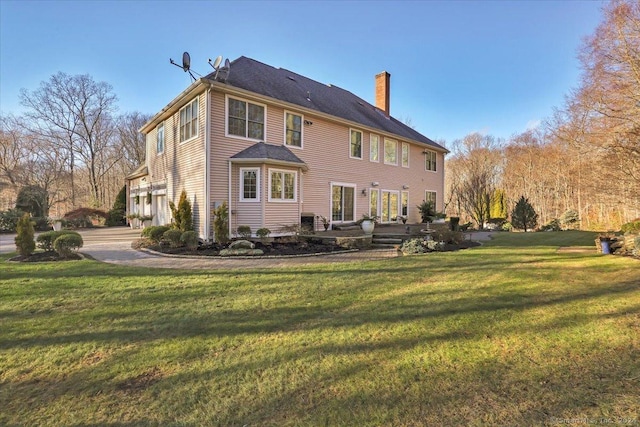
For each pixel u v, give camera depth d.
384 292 5.14
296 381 2.57
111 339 3.38
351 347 3.18
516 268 6.98
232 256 8.77
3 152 27.02
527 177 33.69
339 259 8.45
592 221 24.38
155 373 2.71
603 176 13.93
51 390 2.48
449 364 2.83
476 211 24.73
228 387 2.49
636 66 12.70
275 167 11.80
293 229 12.04
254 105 12.23
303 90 15.80
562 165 27.22
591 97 14.25
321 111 14.12
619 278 5.90
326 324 3.78
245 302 4.62
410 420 2.09
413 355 3.00
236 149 11.70
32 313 4.15
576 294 4.93
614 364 2.79
